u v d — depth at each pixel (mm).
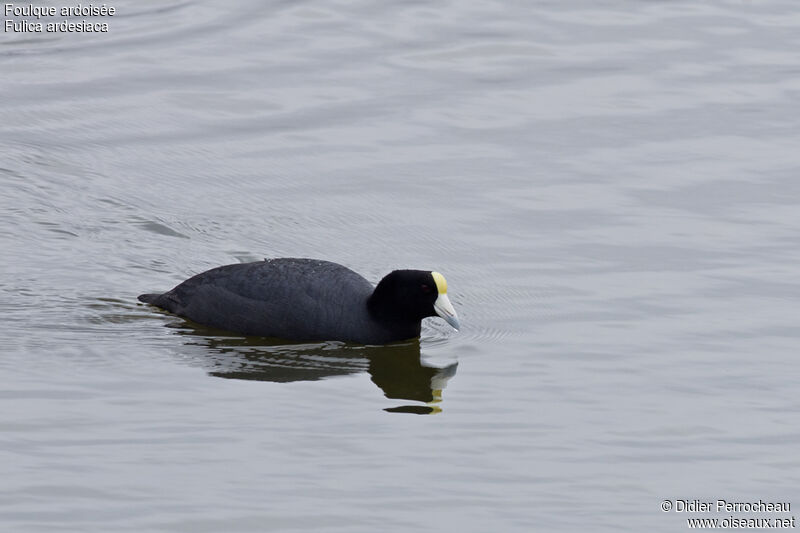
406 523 11539
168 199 19609
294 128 21859
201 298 16297
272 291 16016
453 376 14898
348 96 23000
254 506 11727
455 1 27359
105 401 13891
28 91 23438
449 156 20859
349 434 13297
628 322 16141
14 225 18516
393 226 18766
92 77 24062
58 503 11648
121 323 16094
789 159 20688
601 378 14750
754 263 17641
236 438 13094
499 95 22984
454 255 17984
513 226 18750
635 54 24609
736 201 19422
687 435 13398
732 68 24000
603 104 22625
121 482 12062
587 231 18578
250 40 25562
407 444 13094
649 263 17672
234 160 20812
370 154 20938
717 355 15266
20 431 13031
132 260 17750
